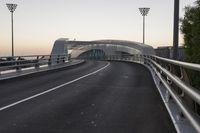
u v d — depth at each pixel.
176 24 17.89
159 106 10.47
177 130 6.73
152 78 21.84
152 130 7.34
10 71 23.23
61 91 14.38
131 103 11.16
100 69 31.88
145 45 58.38
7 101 11.43
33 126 7.73
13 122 8.17
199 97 4.35
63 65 36.53
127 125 7.86
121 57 68.75
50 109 9.97
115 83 18.22
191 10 34.78
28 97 12.41
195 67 4.80
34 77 21.64
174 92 7.88
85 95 13.13
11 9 49.19
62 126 7.76
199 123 4.44
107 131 7.29
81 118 8.67
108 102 11.38
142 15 57.31
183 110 5.66
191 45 34.66
